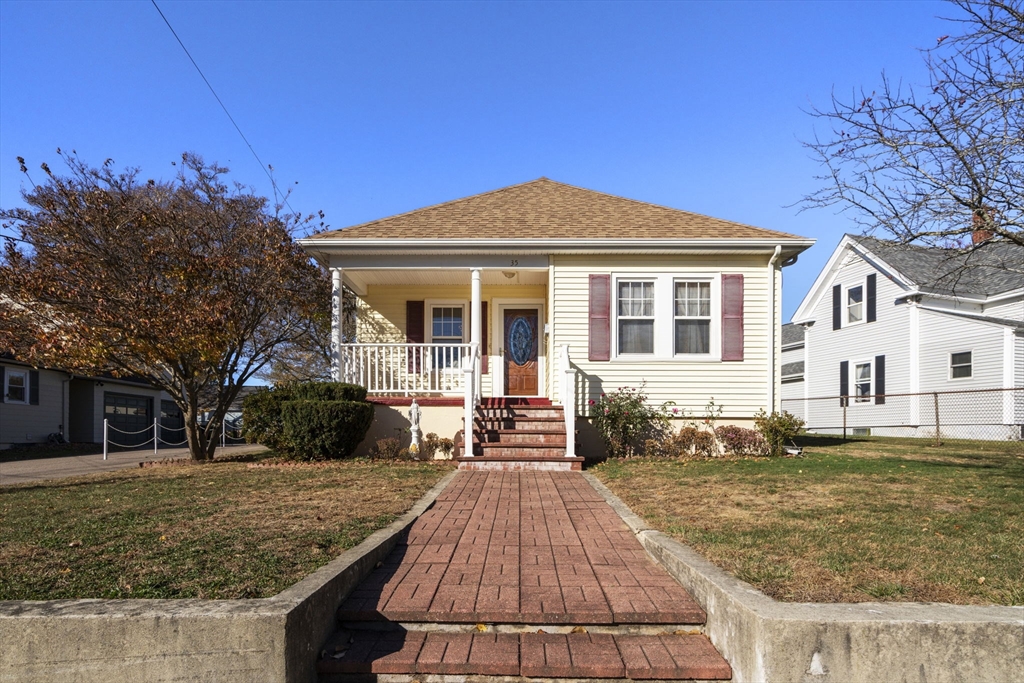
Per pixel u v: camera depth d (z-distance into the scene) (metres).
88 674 3.30
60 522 5.86
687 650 3.80
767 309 12.34
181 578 4.12
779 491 7.41
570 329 12.41
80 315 10.54
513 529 6.07
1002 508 6.27
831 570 4.23
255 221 13.17
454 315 14.41
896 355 21.27
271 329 15.37
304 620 3.55
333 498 7.22
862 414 22.62
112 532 5.43
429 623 4.10
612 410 11.44
